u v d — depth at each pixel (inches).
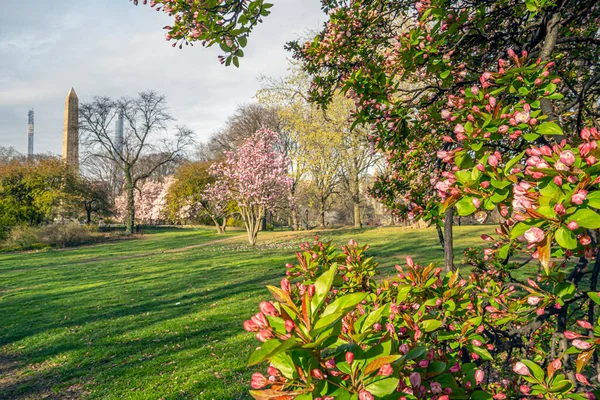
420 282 81.7
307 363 40.6
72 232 1242.0
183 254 912.9
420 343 63.9
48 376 261.1
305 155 1250.6
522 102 69.0
